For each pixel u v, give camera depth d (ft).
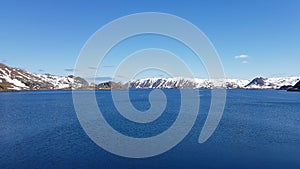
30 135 169.78
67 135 169.17
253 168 105.81
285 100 569.64
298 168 106.11
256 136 166.81
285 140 155.12
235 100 565.94
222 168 106.01
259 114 294.66
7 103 451.53
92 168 105.40
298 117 269.44
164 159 117.50
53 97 609.42
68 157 119.65
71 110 328.08
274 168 106.11
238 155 123.03
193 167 106.83
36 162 112.57
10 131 185.16
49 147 137.39
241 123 224.94
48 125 211.00
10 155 122.83
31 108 360.89
